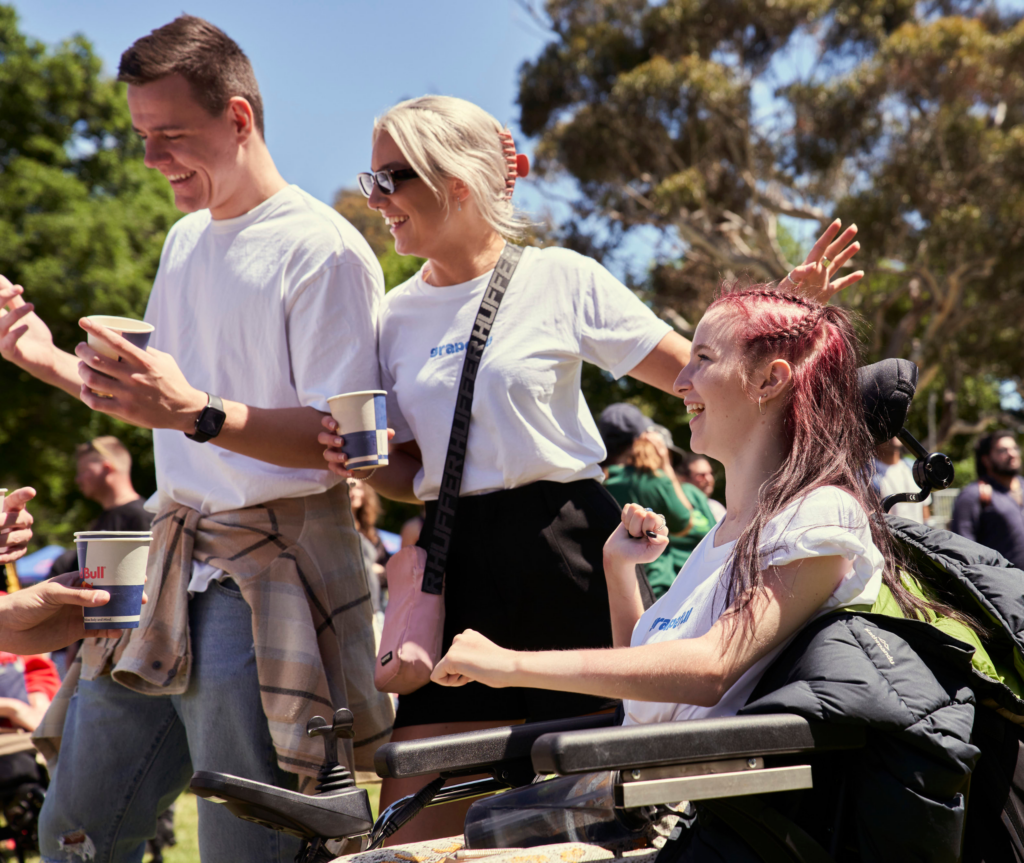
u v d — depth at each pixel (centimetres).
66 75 1905
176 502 212
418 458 236
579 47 2050
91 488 490
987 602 136
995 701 128
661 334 217
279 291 208
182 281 222
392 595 209
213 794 147
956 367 2073
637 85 1880
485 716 203
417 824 202
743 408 143
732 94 1847
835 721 116
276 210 213
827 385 141
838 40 1970
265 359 210
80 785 207
